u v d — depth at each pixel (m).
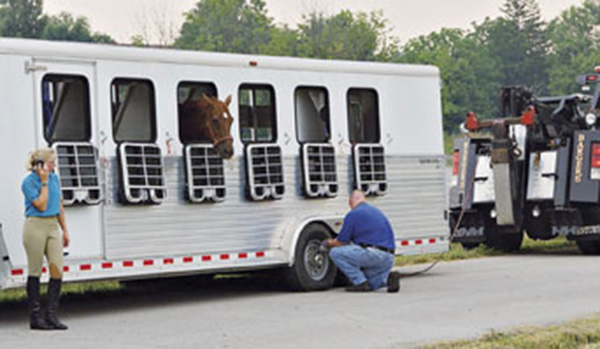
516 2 118.56
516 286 13.52
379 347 9.13
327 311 11.65
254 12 54.78
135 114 12.45
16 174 11.11
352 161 14.30
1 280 11.00
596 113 18.92
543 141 18.33
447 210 15.36
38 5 61.50
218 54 13.06
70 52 11.59
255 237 13.24
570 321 10.28
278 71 13.60
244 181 13.17
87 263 11.64
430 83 15.25
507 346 8.92
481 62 104.69
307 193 13.70
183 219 12.54
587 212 17.86
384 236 13.46
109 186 11.86
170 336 10.14
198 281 15.34
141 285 15.06
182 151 12.58
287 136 13.65
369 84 14.57
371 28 41.56
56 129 11.97
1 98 11.05
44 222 10.63
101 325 11.05
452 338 9.52
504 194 17.75
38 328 10.73
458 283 14.06
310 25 42.91
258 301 12.87
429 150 15.18
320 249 13.81
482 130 19.94
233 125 13.10
